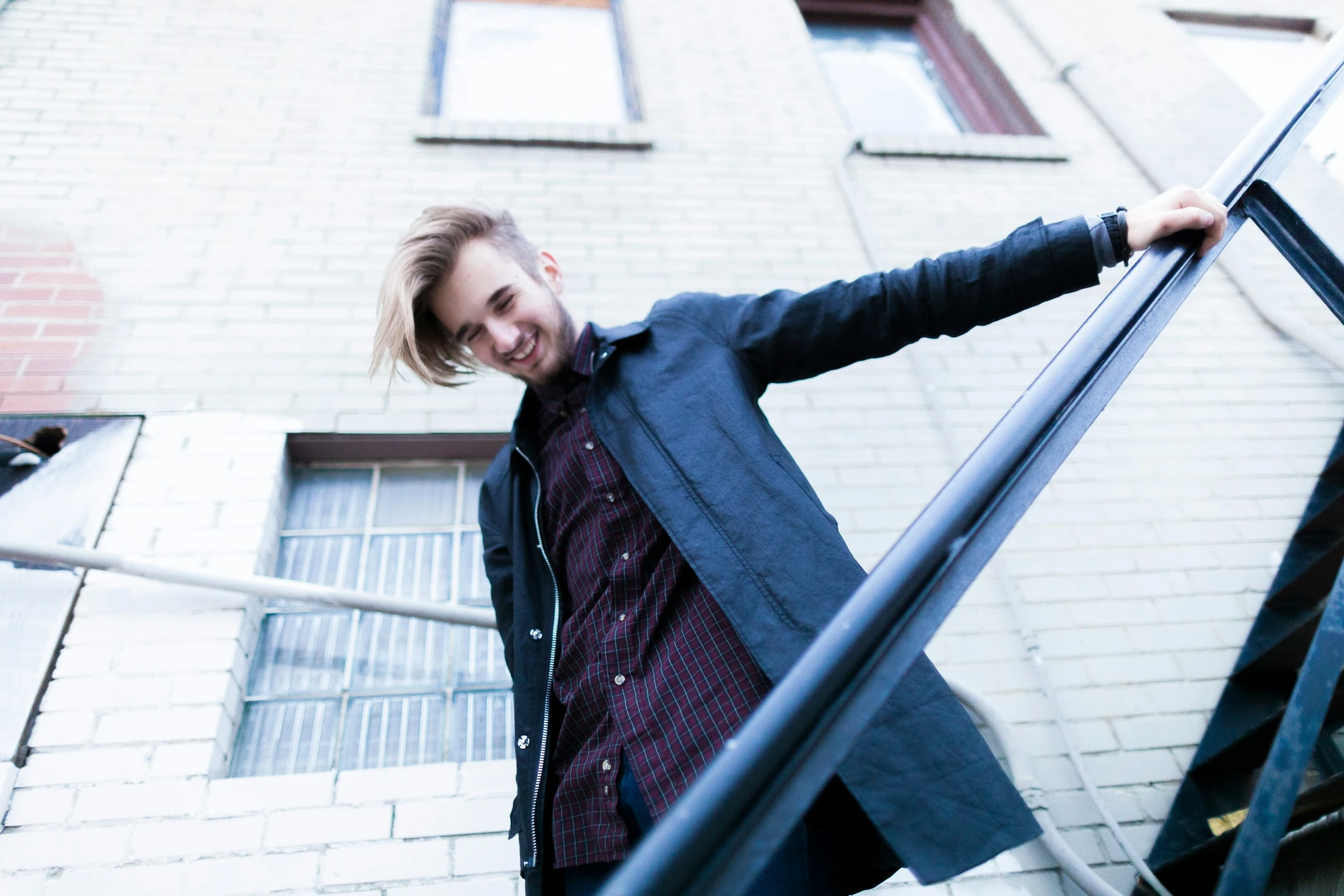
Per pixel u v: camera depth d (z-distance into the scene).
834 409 2.74
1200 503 2.65
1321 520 2.29
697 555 0.91
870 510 2.50
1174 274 0.89
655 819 0.87
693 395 1.03
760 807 0.49
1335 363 3.01
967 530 0.63
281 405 2.45
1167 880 1.84
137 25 3.44
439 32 3.76
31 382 2.35
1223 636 2.34
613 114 3.66
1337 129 3.81
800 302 1.05
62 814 1.71
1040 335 3.07
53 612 1.95
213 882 1.67
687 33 3.97
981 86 4.26
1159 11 4.61
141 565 1.98
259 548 2.17
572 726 1.02
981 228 3.36
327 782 1.83
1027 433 0.70
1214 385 3.01
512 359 1.13
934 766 0.78
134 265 2.69
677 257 3.03
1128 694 2.22
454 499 2.49
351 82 3.43
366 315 2.70
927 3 4.65
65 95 3.11
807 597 0.87
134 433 2.30
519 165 3.23
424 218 1.16
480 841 1.79
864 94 4.24
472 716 2.11
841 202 3.36
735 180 3.35
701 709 0.89
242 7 3.62
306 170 3.06
